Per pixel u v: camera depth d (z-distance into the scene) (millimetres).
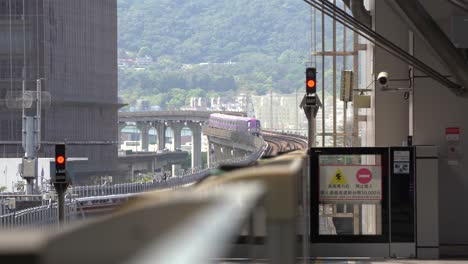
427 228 29062
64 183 38656
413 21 29469
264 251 4102
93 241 1655
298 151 15148
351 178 28906
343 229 29672
